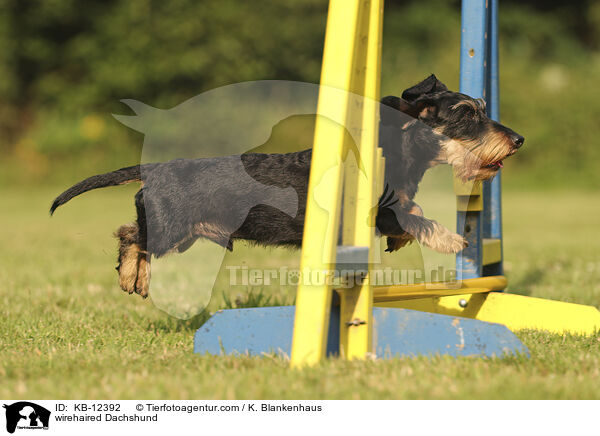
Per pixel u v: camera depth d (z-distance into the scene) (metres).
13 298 10.62
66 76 38.75
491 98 9.22
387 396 5.48
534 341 7.40
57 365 6.38
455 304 8.67
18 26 38.19
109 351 7.00
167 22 37.03
